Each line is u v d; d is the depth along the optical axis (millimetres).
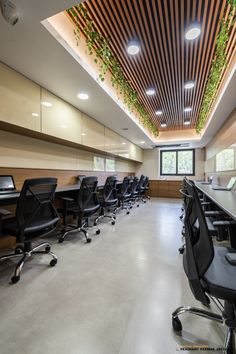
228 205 1400
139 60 2506
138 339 1069
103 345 1027
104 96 2908
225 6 1685
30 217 1735
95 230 3184
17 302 1362
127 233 3043
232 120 3566
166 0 1625
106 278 1708
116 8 1720
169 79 3023
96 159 4840
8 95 2045
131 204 5586
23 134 2629
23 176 2652
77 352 984
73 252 2266
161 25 1902
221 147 4500
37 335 1084
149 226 3471
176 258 2143
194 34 1989
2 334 1086
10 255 1958
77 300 1398
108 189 3719
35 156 2857
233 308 1001
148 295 1473
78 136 3430
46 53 1869
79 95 2859
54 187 2018
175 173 8148
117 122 4328
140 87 3293
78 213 2740
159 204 6117
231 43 2107
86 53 2184
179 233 3061
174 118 5242
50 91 2707
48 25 1575
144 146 7664
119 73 2768
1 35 1606
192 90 3424
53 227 2020
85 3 1659
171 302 1392
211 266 1002
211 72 2738
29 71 2180
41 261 2012
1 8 1330
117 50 2307
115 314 1262
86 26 1920
